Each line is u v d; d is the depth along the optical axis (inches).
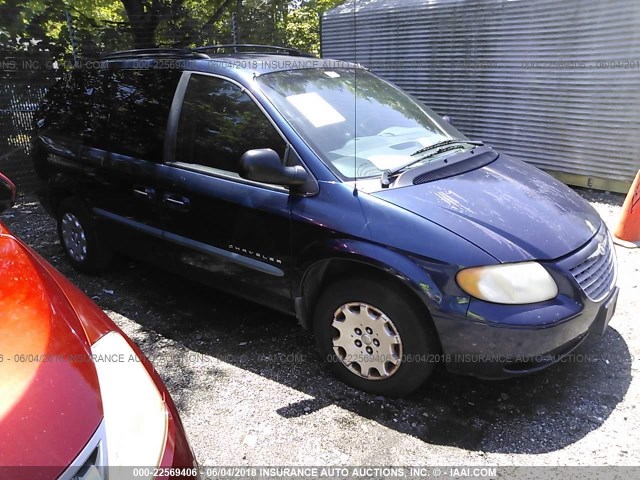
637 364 123.8
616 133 254.4
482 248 98.4
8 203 110.7
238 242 125.3
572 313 99.1
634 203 195.5
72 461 53.6
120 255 179.5
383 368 109.6
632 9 234.8
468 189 113.2
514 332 95.8
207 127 133.2
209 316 150.4
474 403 111.5
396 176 113.3
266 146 121.9
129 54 164.4
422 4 309.0
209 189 128.3
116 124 155.4
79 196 166.7
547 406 110.2
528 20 270.5
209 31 365.4
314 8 415.5
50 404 56.5
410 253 100.4
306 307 120.3
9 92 285.1
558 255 102.2
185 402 113.3
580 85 260.5
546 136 280.4
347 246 105.7
